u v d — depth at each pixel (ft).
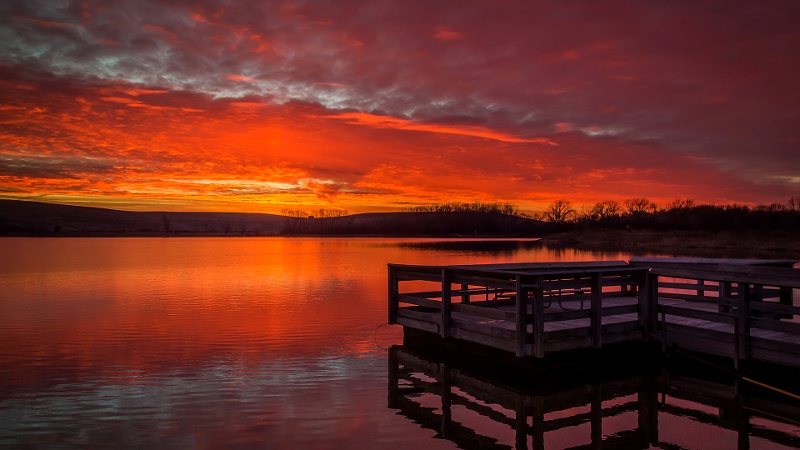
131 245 245.65
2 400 27.37
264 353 37.11
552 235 302.86
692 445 22.72
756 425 24.82
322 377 31.81
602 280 32.22
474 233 474.49
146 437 22.94
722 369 30.78
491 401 28.30
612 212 344.69
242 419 25.08
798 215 239.30
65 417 25.12
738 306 29.73
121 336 42.14
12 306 57.16
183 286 76.02
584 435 23.88
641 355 34.37
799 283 27.45
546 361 30.96
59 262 127.24
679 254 140.87
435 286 74.13
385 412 26.32
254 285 77.15
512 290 30.89
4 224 510.99
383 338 42.19
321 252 174.81
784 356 27.89
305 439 22.95
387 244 257.75
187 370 32.94
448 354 36.14
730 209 286.46
